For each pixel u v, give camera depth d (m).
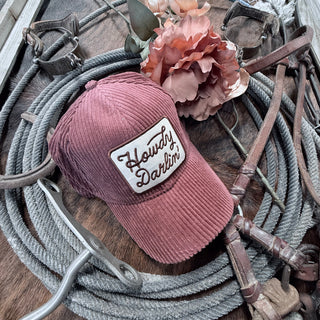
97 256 0.42
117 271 0.42
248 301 0.46
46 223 0.53
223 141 0.60
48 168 0.55
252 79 0.60
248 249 0.50
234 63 0.48
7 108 0.63
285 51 0.56
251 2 0.73
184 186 0.43
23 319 0.43
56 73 0.64
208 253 0.53
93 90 0.41
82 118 0.39
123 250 0.53
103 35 0.73
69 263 0.49
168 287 0.49
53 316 0.49
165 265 0.52
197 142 0.60
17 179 0.54
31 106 0.63
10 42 0.72
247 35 0.69
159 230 0.42
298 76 0.65
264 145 0.55
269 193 0.55
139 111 0.39
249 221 0.49
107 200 0.46
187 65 0.46
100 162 0.39
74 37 0.63
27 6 0.76
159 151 0.39
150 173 0.39
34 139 0.58
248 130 0.62
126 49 0.61
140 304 0.48
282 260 0.49
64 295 0.44
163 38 0.44
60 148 0.42
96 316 0.46
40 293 0.51
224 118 0.62
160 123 0.40
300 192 0.54
